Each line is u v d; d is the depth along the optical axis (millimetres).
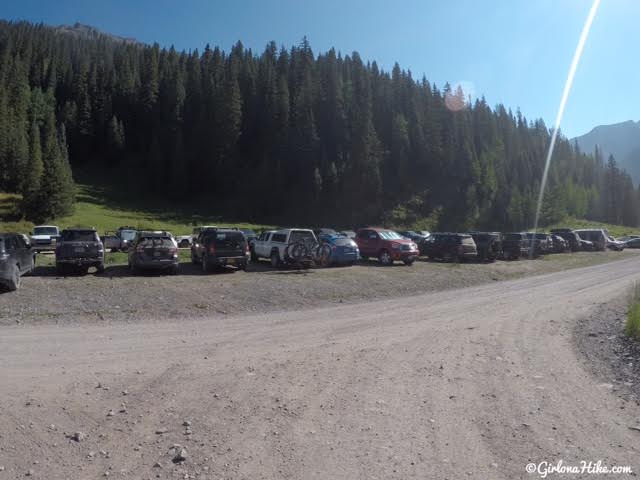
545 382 6125
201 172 99750
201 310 11766
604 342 8602
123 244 28500
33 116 106812
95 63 143000
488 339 8664
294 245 19938
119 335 8789
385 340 8539
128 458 3977
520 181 100688
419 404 5273
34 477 3656
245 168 100125
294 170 90750
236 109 99500
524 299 14305
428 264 24516
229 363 6863
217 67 120562
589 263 29766
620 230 88188
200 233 20812
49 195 65438
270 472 3756
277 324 10188
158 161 98812
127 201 91000
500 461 3957
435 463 3912
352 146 88438
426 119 97375
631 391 5801
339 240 22375
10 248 13250
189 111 112938
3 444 4152
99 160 113938
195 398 5359
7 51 129750
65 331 9078
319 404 5238
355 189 84375
